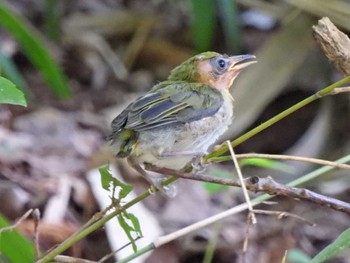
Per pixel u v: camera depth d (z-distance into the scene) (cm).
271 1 1370
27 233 930
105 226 903
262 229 1055
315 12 1204
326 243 1048
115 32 1459
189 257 991
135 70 1405
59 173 1071
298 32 1259
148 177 606
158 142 620
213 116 663
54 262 589
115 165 1081
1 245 700
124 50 1434
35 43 1114
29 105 1260
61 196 1004
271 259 1020
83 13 1493
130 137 621
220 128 676
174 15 1490
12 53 1366
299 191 536
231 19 1274
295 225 1066
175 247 984
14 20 1082
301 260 818
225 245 1012
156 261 959
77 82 1364
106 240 938
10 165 1063
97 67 1387
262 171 1146
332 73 1272
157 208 1055
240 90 1220
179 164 634
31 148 1136
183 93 661
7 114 1195
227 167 1156
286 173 1146
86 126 1230
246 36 1412
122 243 900
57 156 1129
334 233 1062
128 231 567
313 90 1270
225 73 719
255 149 1207
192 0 1230
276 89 1234
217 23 1398
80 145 1169
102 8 1512
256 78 1233
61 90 1184
